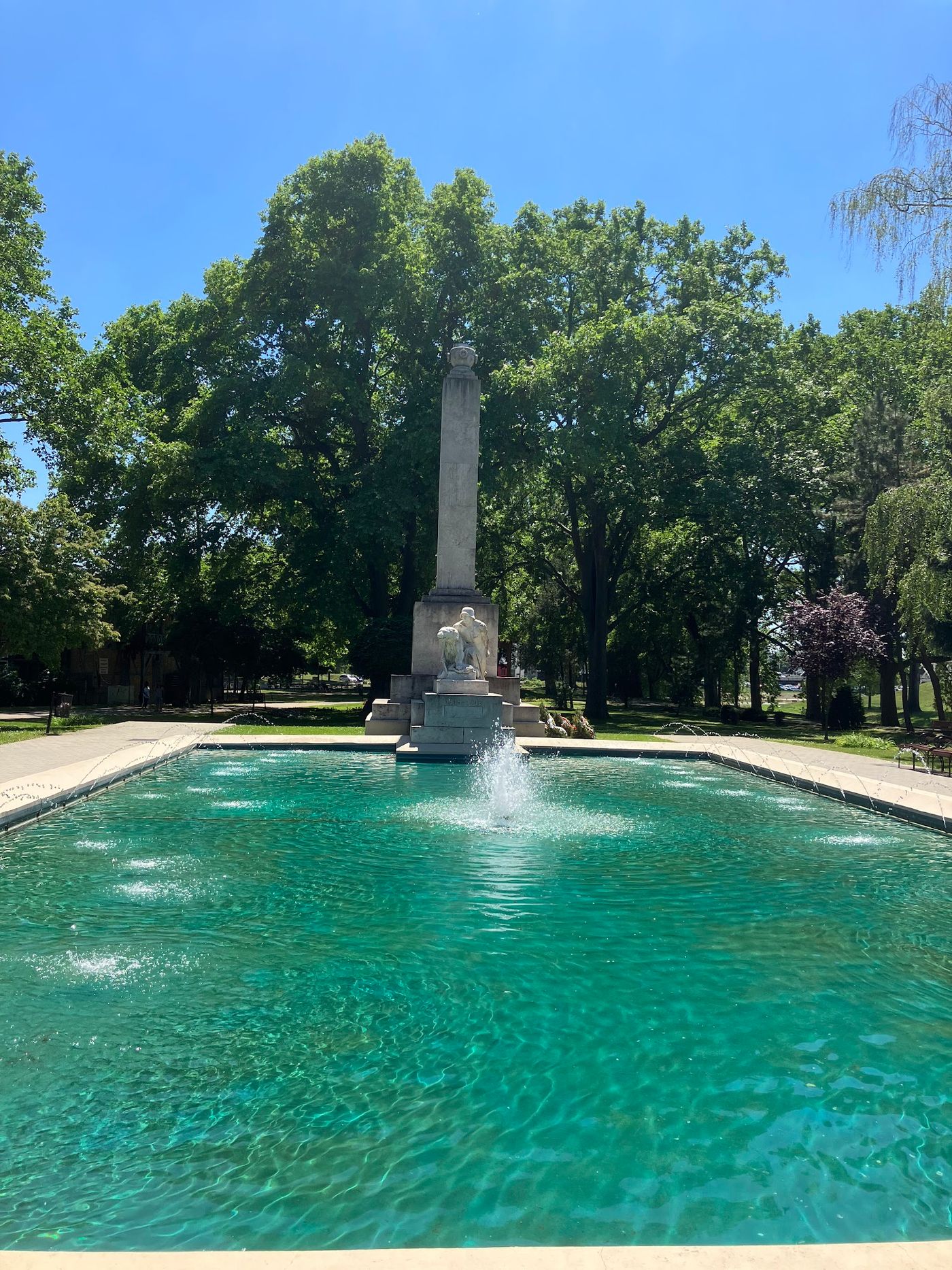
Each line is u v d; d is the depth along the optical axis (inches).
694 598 1707.7
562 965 251.8
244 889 325.4
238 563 1558.8
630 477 1390.3
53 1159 154.1
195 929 279.3
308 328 1371.8
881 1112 173.3
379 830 437.7
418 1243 132.4
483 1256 118.5
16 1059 190.5
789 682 4192.9
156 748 748.0
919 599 953.5
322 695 2448.3
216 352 1435.8
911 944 277.0
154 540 1514.5
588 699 1510.8
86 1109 170.6
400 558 1540.4
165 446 1307.8
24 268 1278.3
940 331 1210.0
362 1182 147.8
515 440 1342.3
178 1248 130.5
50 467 1327.5
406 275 1334.9
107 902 307.9
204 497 1429.6
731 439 1509.6
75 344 1339.8
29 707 1573.6
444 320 1419.8
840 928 293.1
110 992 228.5
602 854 397.7
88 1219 137.6
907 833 465.4
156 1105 172.1
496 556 1653.5
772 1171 152.6
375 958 254.7
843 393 1648.6
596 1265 117.4
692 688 2022.6
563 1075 185.9
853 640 1232.2
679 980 242.8
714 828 468.1
